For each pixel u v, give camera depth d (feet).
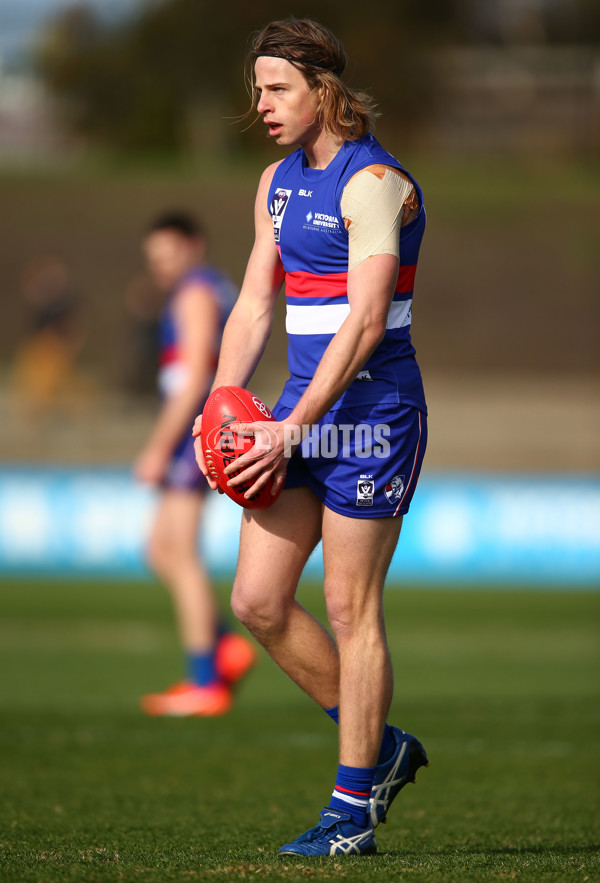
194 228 77.71
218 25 487.61
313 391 35.06
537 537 159.12
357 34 480.64
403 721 73.46
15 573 160.35
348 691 36.68
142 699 83.10
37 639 115.34
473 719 74.23
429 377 306.14
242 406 37.22
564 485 158.51
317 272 37.09
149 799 50.34
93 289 335.26
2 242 355.15
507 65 480.64
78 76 476.13
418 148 465.47
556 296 346.13
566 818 46.68
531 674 95.71
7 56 487.61
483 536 159.84
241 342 39.27
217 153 464.24
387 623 125.90
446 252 362.33
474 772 57.82
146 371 229.45
